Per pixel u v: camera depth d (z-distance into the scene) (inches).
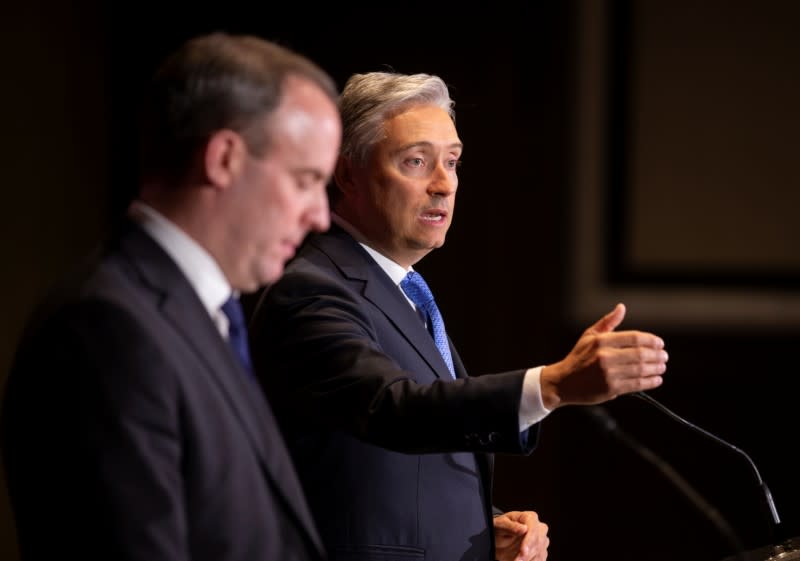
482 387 204.8
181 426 171.9
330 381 223.6
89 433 162.7
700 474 642.8
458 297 649.6
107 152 653.3
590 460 646.5
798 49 632.4
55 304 172.9
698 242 647.1
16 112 642.2
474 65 636.1
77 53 647.8
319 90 188.4
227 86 179.6
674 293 649.0
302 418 242.1
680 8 640.4
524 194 643.5
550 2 631.8
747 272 643.5
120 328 167.5
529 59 636.1
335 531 241.4
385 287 261.9
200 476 173.6
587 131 647.1
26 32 641.6
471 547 250.5
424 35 636.1
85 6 646.5
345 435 244.2
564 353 648.4
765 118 638.5
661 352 196.2
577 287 650.2
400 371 221.9
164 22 642.2
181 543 165.9
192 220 182.7
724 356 645.3
